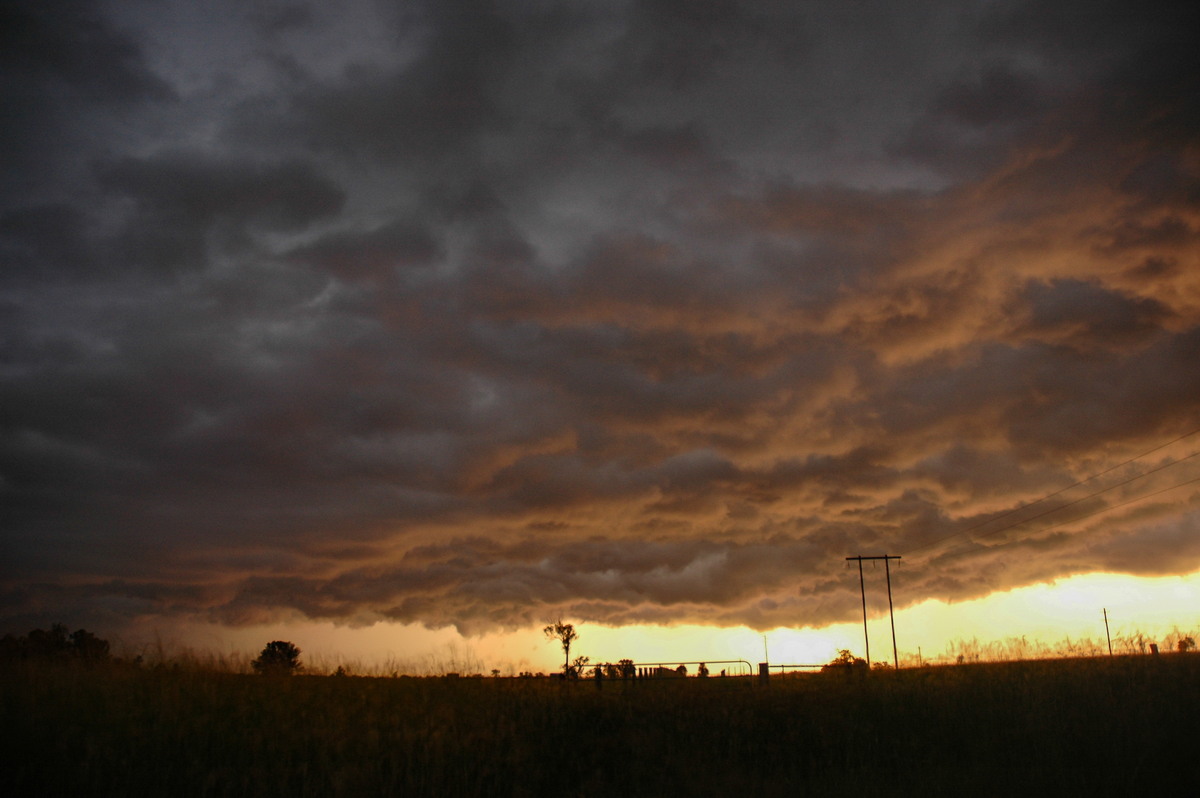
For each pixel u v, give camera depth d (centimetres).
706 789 1911
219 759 1891
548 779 2012
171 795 1683
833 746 2234
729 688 3005
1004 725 2262
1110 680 2489
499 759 2094
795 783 1939
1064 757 1923
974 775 1877
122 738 1942
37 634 2791
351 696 2719
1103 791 1664
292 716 2302
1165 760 1811
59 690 2227
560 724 2489
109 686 2311
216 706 2314
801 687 2950
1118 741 1930
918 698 2608
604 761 2177
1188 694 2208
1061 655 3091
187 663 2808
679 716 2548
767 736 2352
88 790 1644
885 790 1852
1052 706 2291
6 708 2011
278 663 3159
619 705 2688
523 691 2934
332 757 2011
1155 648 2883
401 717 2422
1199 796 1605
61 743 1827
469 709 2620
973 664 3219
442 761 2012
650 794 1920
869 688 2797
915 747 2156
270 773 1820
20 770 1655
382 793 1762
